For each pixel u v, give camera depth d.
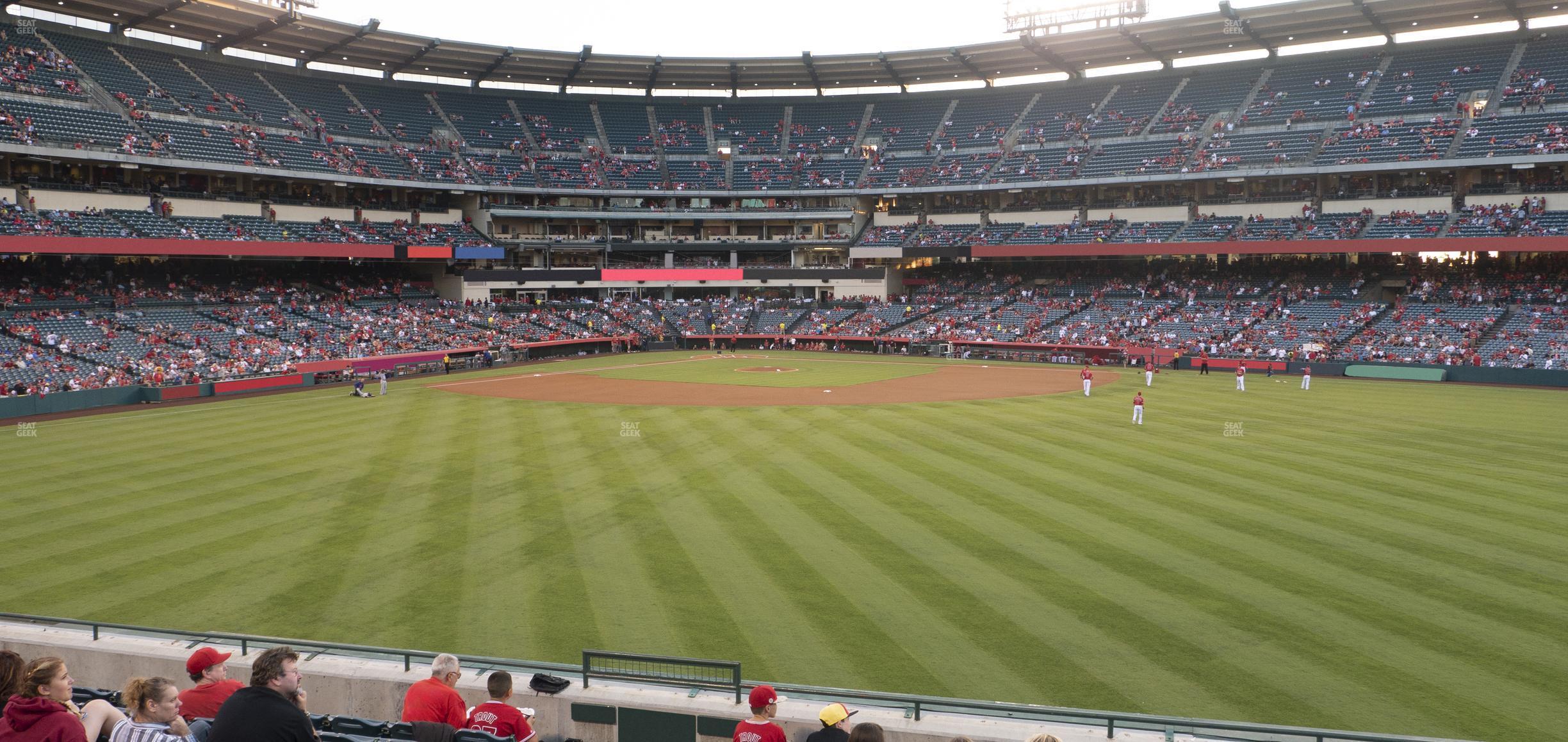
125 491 26.80
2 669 6.62
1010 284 87.75
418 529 22.73
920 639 15.70
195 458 32.00
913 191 88.94
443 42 80.31
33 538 21.98
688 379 61.00
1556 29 71.25
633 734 11.22
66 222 58.34
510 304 84.44
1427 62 75.25
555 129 94.12
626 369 68.62
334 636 15.95
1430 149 68.31
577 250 92.25
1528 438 34.97
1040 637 15.72
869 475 28.81
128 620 16.64
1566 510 23.80
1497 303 64.38
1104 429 38.34
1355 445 33.78
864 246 92.25
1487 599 17.25
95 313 58.12
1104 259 85.75
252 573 19.38
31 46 64.25
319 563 20.03
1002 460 31.28
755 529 22.58
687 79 95.38
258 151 70.88
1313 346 65.06
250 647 13.20
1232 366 65.44
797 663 14.77
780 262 98.00
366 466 30.56
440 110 89.69
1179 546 20.80
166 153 63.97
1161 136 82.50
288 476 28.97
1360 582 18.23
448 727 8.80
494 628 16.33
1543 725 12.51
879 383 58.69
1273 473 28.72
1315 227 72.38
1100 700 13.38
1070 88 92.12
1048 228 84.88
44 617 14.08
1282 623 16.22
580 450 33.69
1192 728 10.81
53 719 6.55
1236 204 77.44
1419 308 66.25
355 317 70.56
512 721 9.57
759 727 9.48
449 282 83.62
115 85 66.44
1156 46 82.31
